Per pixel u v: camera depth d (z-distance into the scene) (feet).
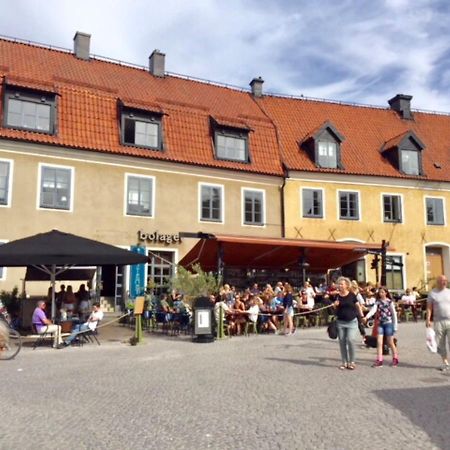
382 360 35.24
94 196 72.84
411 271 94.22
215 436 19.26
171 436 19.35
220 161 82.58
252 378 30.17
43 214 69.21
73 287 71.36
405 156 97.19
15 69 73.92
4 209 66.95
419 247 95.45
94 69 85.35
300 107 103.24
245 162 85.05
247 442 18.54
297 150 92.27
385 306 34.94
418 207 96.68
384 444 18.20
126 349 43.60
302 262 70.64
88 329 46.83
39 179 69.31
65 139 70.59
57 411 23.07
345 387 27.61
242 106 95.66
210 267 76.38
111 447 18.22
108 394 26.27
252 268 78.54
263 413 22.38
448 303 32.65
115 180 74.59
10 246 46.21
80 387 27.99
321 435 19.25
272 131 90.07
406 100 111.24
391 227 94.07
